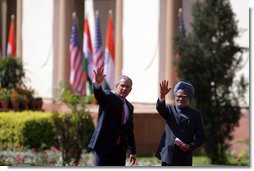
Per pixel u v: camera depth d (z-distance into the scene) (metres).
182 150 20.23
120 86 21.28
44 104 50.44
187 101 20.59
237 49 37.09
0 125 40.78
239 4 41.78
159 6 47.72
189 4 45.69
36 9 61.53
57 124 34.00
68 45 55.25
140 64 48.94
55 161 34.91
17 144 39.88
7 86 47.03
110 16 49.41
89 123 37.53
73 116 34.25
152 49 48.09
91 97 35.06
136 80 49.22
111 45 49.19
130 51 49.72
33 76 61.47
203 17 36.69
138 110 42.91
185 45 36.84
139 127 40.16
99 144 21.03
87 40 51.59
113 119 21.08
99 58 49.31
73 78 50.88
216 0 36.69
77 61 51.03
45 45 60.38
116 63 49.84
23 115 40.84
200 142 20.34
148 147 40.38
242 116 38.56
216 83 36.69
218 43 36.56
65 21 55.31
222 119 37.00
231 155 39.97
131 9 49.75
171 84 43.88
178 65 36.88
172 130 20.39
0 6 69.38
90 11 58.34
